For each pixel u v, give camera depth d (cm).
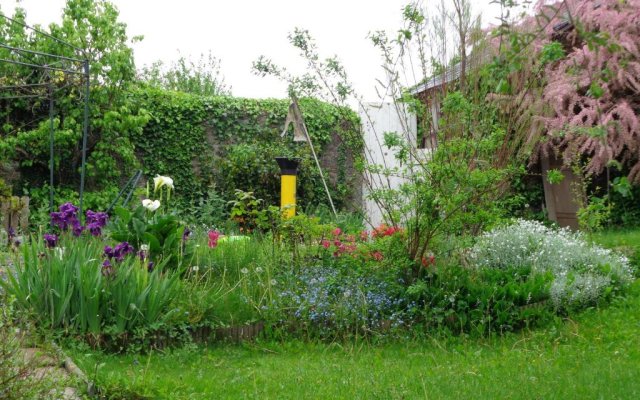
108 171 1311
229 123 1413
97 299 555
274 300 654
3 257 630
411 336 647
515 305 688
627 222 1228
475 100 882
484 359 559
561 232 901
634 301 734
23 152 1255
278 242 783
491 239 836
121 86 1315
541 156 1338
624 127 1088
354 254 739
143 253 647
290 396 439
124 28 1333
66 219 636
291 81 809
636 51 1102
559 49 444
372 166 707
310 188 1385
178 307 611
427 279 700
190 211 1351
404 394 425
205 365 541
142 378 445
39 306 558
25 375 351
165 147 1373
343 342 636
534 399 424
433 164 659
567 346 590
